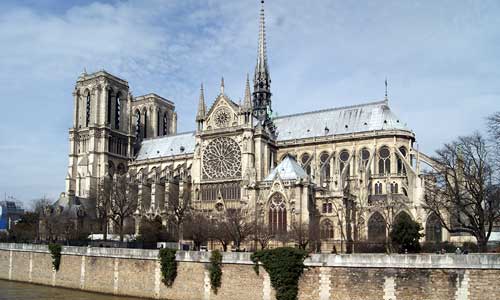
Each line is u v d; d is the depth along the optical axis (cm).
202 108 14212
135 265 7869
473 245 8856
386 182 12388
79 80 17562
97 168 16600
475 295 5281
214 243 10931
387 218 10406
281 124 15200
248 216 10088
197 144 13988
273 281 6303
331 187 11406
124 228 13738
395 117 13650
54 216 14362
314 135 14238
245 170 12800
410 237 8381
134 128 19388
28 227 14838
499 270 5194
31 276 9762
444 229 10306
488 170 7806
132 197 14025
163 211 13325
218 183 13325
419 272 5606
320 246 9738
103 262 8369
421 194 10656
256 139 13238
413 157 12938
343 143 13575
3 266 10494
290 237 9319
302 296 6184
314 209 10556
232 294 6675
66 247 9144
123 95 18000
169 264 7344
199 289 7019
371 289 5822
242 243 10119
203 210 12288
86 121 17362
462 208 7662
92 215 14575
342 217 10319
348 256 5988
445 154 9581
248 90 13350
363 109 14088
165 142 17662
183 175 14275
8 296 8025
